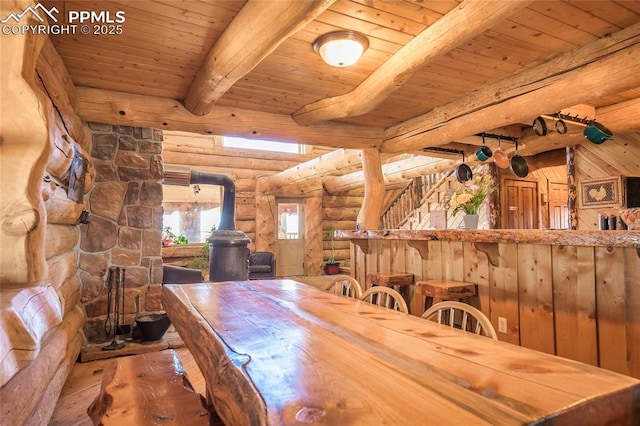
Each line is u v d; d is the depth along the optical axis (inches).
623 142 173.8
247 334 53.2
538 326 92.1
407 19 89.8
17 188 57.1
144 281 154.2
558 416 30.2
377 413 30.2
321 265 326.6
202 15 85.7
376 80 115.4
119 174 151.6
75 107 123.4
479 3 79.6
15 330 47.7
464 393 34.0
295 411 30.4
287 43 99.9
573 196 191.6
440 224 145.4
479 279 108.0
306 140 164.4
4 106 57.1
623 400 34.4
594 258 81.2
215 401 42.1
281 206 333.7
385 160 294.0
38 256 59.4
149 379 65.1
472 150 210.2
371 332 54.6
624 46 97.0
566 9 87.8
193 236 325.1
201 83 112.9
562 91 110.7
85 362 131.9
